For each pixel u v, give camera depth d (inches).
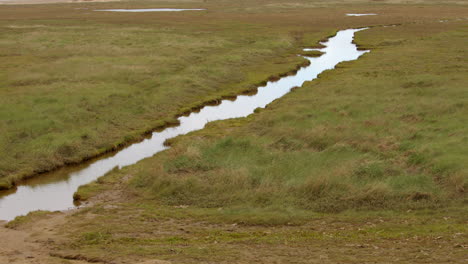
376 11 3659.0
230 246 409.1
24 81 1250.6
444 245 386.3
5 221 543.8
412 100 987.3
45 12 4060.0
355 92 1108.5
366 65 1478.8
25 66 1475.1
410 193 535.8
